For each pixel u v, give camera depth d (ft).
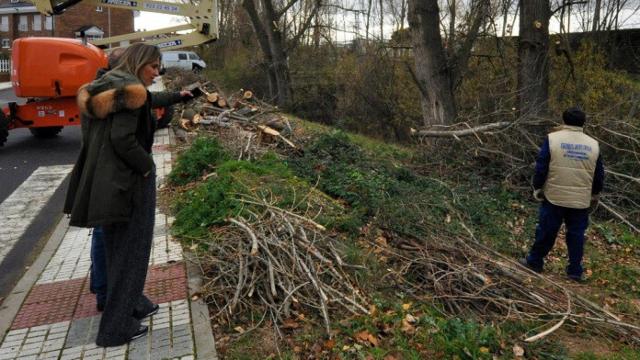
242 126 34.83
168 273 15.87
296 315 13.51
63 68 34.35
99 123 11.21
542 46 37.96
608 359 13.48
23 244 20.08
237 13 103.30
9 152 36.19
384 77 64.75
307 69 81.46
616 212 26.05
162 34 48.29
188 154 26.13
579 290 18.03
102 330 12.22
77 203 11.19
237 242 16.38
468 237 20.39
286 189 21.08
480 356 12.49
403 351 12.36
